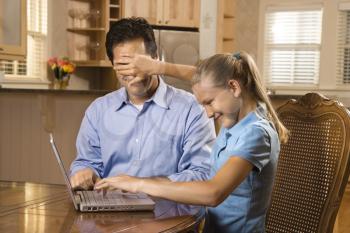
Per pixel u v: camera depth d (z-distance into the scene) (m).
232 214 1.52
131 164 1.93
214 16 5.84
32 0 5.23
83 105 3.78
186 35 5.57
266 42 7.38
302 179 1.76
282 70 7.34
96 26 5.68
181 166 1.89
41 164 3.93
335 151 1.67
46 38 5.44
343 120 1.67
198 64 1.56
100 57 5.63
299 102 1.86
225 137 1.55
